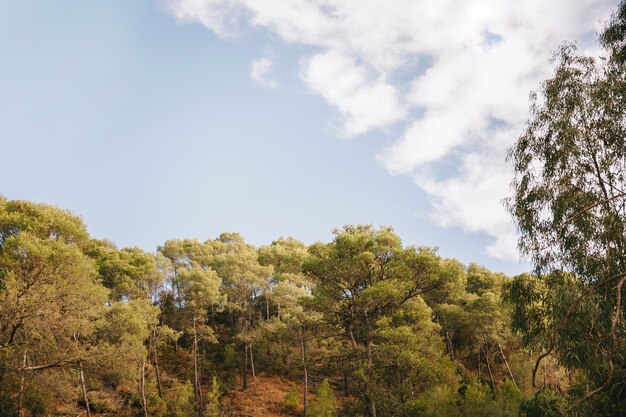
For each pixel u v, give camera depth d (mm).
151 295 35906
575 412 8141
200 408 28766
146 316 28672
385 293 17516
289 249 52375
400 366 17734
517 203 11766
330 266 19906
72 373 19422
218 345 41500
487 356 37156
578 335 8719
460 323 36875
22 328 17281
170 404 28891
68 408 24438
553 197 10984
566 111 11148
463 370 33000
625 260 9438
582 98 11016
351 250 19766
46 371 18125
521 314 11859
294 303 34094
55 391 18391
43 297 17188
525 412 9289
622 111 10305
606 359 8125
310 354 35562
